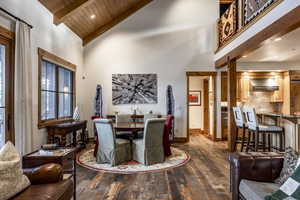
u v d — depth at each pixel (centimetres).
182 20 691
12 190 163
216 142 671
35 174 195
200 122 900
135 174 372
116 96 691
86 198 280
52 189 180
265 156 216
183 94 687
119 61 693
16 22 348
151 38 694
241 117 491
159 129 437
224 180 343
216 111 687
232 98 543
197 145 625
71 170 277
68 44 587
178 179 348
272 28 334
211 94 723
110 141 424
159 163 437
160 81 691
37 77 427
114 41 695
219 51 632
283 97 718
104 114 691
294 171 174
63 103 571
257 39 384
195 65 688
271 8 336
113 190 305
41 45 445
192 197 282
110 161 423
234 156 223
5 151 173
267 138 488
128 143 457
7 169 164
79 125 530
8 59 344
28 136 362
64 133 454
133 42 693
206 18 688
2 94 335
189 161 452
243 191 200
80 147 554
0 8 309
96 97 682
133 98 690
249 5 423
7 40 342
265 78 724
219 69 684
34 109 417
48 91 487
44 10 456
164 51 692
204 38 688
